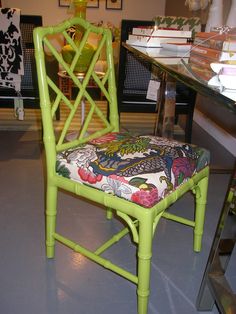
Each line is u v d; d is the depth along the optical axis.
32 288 1.10
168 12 4.52
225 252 0.97
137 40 1.65
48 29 0.94
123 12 5.05
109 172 0.89
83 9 2.11
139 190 0.82
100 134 1.18
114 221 1.49
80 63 1.96
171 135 1.74
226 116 2.45
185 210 1.61
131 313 1.02
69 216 1.52
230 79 0.70
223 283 0.95
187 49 1.43
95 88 3.42
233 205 0.91
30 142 2.47
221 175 1.99
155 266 1.22
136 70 2.14
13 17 1.98
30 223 1.46
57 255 1.25
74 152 1.00
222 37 1.03
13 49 2.06
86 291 1.09
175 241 1.36
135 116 3.19
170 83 1.64
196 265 1.23
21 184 1.81
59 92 1.02
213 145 2.50
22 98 2.29
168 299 1.07
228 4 1.94
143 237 0.84
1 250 1.28
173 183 0.90
